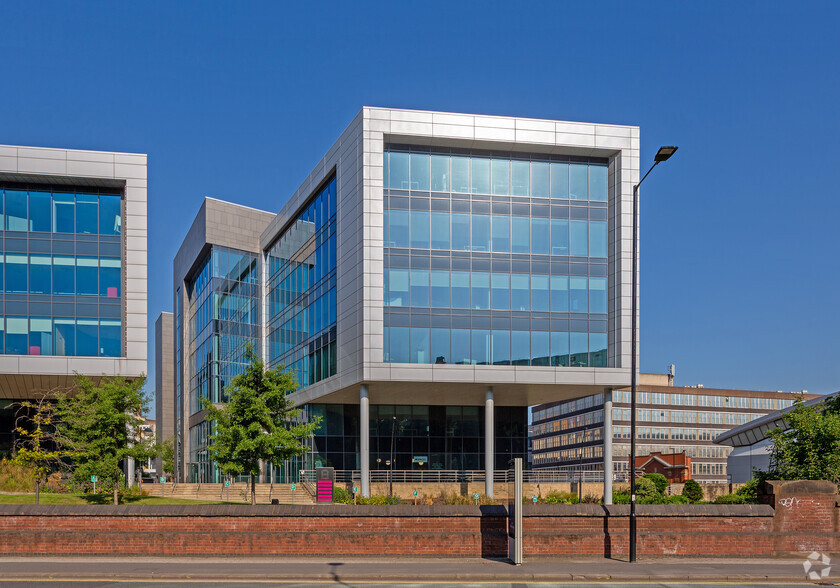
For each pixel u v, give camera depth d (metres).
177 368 82.94
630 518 22.89
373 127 45.19
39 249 44.50
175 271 85.62
